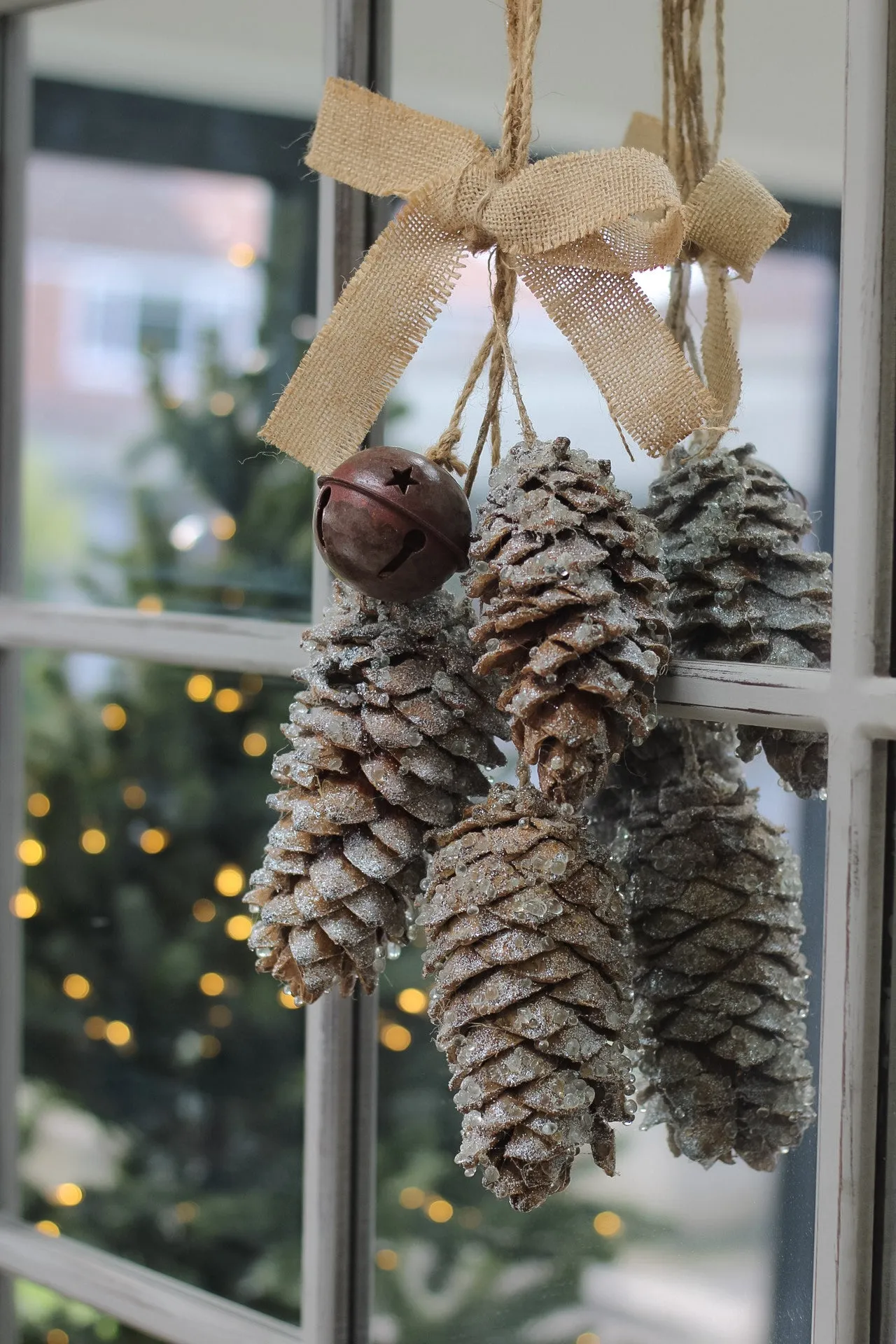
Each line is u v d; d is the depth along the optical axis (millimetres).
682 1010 853
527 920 774
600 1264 979
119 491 1305
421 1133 1054
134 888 1323
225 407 1221
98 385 1312
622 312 819
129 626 1070
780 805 894
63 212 1310
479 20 1013
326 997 1005
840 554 832
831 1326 835
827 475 911
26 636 1116
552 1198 999
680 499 848
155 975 1290
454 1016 780
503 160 828
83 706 1356
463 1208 1043
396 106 848
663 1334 954
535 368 1021
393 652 819
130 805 1339
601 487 777
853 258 828
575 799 771
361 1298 1021
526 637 769
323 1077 1007
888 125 825
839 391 834
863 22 824
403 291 846
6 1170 1190
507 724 830
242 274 1208
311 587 1143
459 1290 1031
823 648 844
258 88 1157
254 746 1267
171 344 1262
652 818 868
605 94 979
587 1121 776
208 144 1202
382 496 798
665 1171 953
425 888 809
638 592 778
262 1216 1188
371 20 985
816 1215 842
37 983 1336
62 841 1353
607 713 771
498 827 793
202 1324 1054
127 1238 1238
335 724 817
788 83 919
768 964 854
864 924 831
